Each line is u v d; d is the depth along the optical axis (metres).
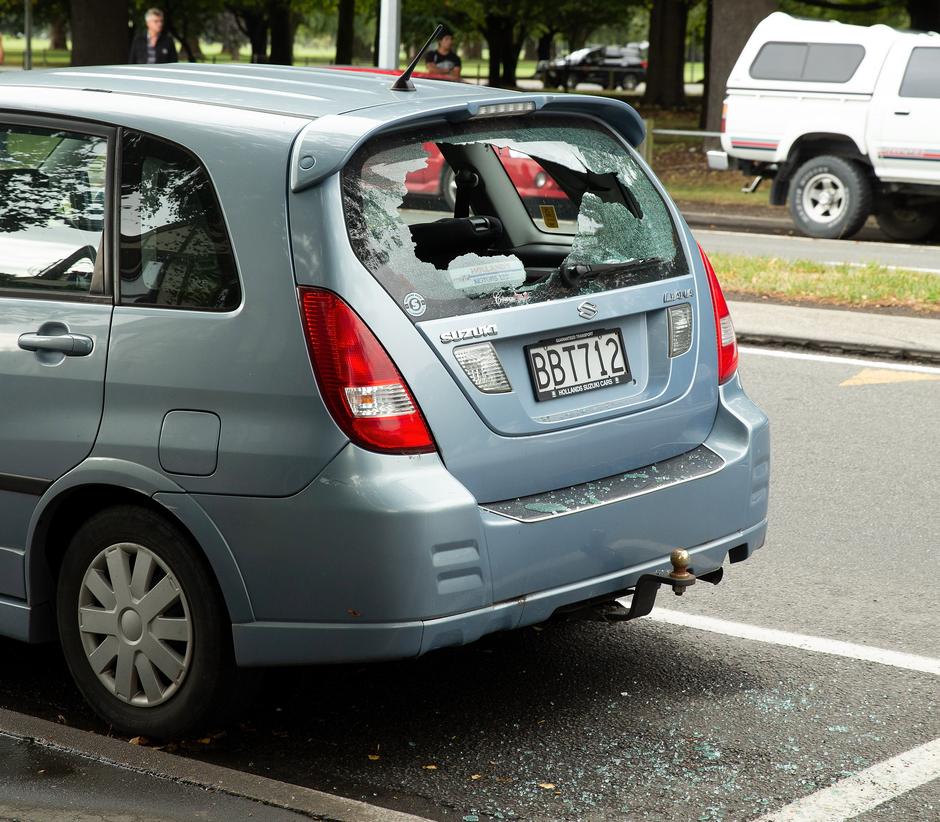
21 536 4.91
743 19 30.73
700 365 5.31
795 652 5.71
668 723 4.99
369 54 82.81
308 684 5.30
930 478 8.38
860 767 4.65
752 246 19.69
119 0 36.78
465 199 5.98
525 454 4.64
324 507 4.29
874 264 16.52
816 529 7.43
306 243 4.36
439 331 4.46
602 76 77.31
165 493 4.51
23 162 4.98
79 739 4.70
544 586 4.62
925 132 19.58
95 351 4.66
